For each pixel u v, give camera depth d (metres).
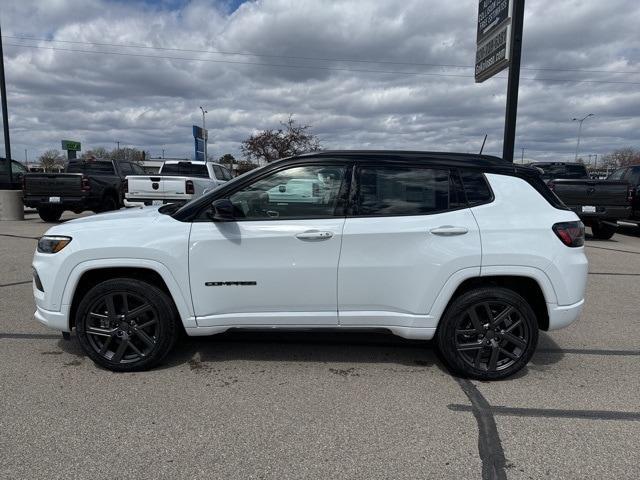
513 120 9.20
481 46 10.64
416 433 3.19
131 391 3.72
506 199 3.97
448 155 4.07
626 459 2.91
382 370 4.18
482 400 3.66
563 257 3.91
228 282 3.90
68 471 2.74
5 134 17.48
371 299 3.93
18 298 6.24
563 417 3.41
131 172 19.84
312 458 2.90
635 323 5.59
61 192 14.56
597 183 12.35
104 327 4.02
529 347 3.96
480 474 2.77
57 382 3.86
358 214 3.92
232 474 2.74
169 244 3.87
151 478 2.70
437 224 3.87
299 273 3.89
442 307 3.92
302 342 4.80
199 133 39.62
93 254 3.89
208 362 4.30
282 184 3.96
